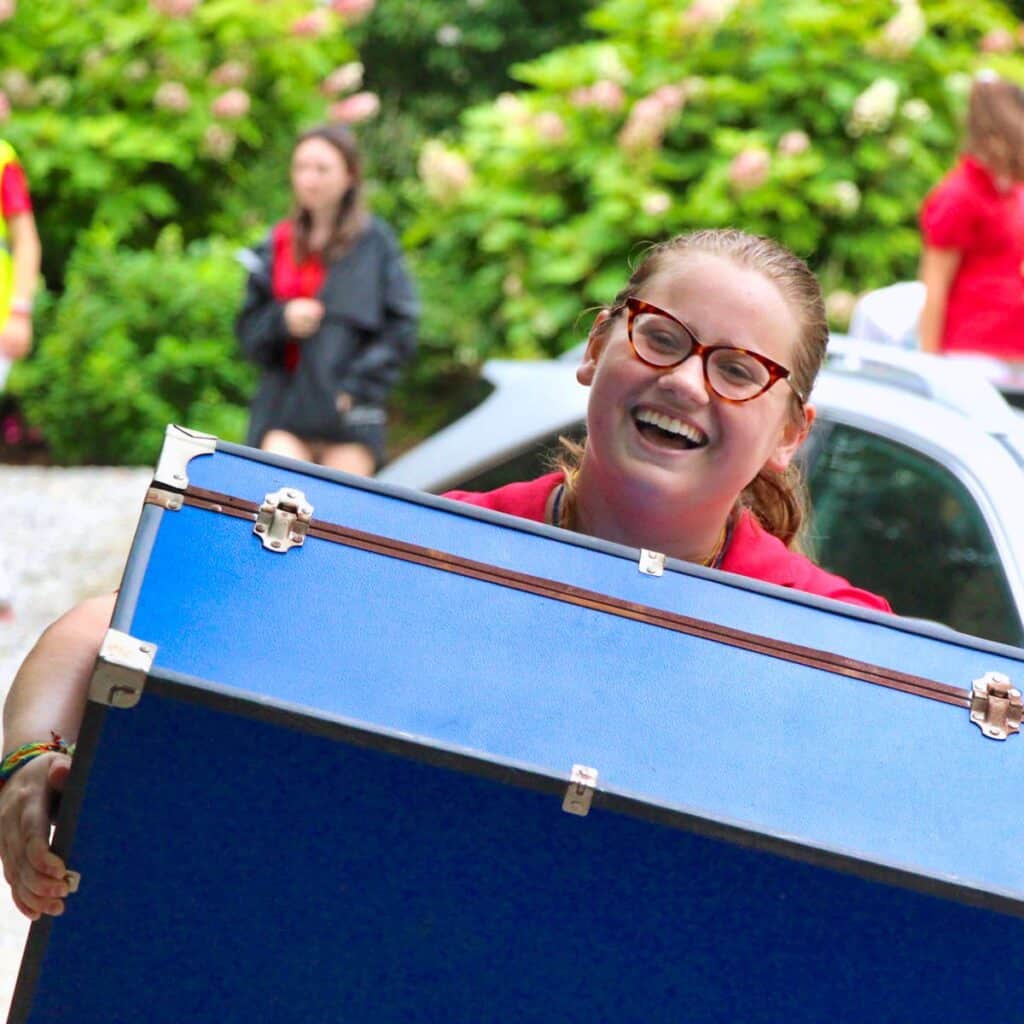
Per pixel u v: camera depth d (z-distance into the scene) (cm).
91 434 3806
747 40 3569
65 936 629
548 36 5250
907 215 3525
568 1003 640
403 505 693
